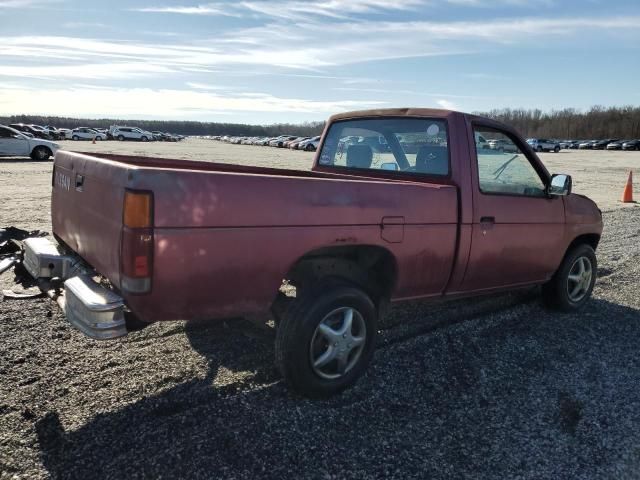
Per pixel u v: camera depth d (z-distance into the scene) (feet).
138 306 8.65
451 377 12.07
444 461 9.07
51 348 12.49
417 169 13.56
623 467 9.12
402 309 16.35
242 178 9.17
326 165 16.58
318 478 8.48
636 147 237.45
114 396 10.50
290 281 13.11
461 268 12.85
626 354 13.82
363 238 10.73
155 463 8.58
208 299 9.18
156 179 8.43
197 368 11.82
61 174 12.51
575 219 16.05
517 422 10.36
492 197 13.30
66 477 8.18
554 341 14.47
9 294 12.12
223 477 8.36
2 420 9.52
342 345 10.76
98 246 9.76
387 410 10.58
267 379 11.47
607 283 20.53
